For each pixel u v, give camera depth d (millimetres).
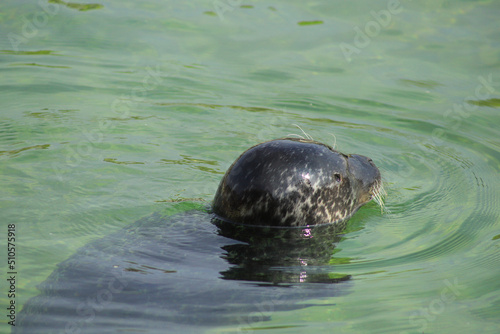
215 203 19672
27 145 25531
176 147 26406
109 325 14211
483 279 17438
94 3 42438
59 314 14523
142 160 25031
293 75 34031
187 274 16312
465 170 25469
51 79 31891
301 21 40875
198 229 18656
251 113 29828
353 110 30531
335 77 34031
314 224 18828
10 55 34219
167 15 41406
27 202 21219
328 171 18953
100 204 21359
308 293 16297
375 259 18516
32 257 17734
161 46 36812
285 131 28250
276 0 44344
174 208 20672
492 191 23672
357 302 16016
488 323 15227
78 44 36312
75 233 19328
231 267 16875
